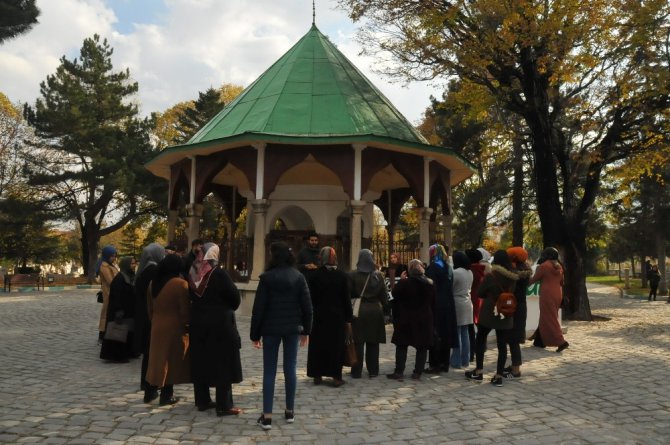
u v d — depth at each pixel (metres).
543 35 14.13
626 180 17.39
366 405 6.22
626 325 14.77
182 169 16.66
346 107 15.14
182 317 6.02
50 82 34.75
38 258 43.19
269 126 14.31
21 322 13.57
